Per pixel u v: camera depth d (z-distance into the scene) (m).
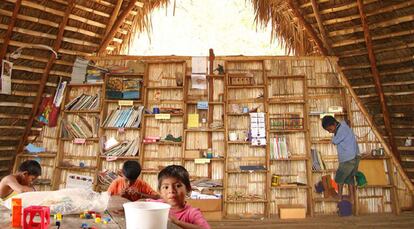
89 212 1.67
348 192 5.53
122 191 3.29
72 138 5.64
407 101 5.52
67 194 1.87
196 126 5.66
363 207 5.53
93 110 5.68
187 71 5.89
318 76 5.83
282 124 5.63
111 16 5.63
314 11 5.55
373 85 5.75
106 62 5.89
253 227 4.68
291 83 5.82
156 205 1.32
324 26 5.73
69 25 5.41
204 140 5.70
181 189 1.75
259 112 5.65
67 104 5.73
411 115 5.53
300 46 6.36
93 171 5.60
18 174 2.95
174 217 1.62
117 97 5.72
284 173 5.60
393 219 5.01
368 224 4.73
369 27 5.37
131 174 3.29
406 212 5.47
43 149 5.66
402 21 5.02
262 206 5.48
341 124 5.36
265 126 5.56
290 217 5.18
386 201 5.57
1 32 4.86
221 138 5.69
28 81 5.41
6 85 5.09
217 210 5.09
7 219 1.49
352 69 5.86
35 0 4.86
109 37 5.83
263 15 6.29
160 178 1.78
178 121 5.73
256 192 5.54
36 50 5.31
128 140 5.70
